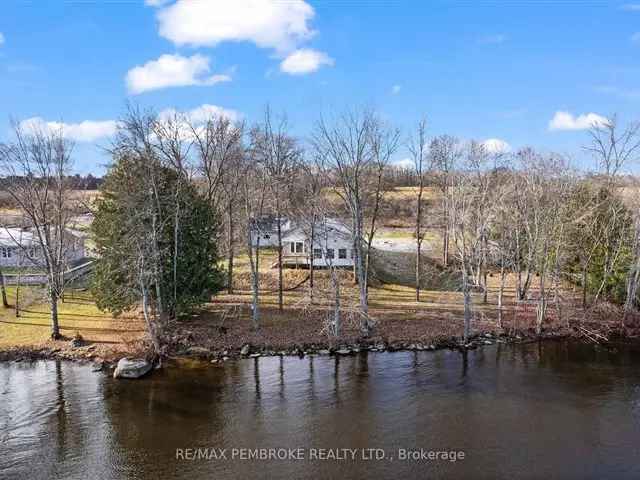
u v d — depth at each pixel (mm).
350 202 37281
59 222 37219
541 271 40781
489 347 35219
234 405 25500
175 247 33594
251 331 36250
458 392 27297
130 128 49219
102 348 32188
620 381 28953
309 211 47281
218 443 21656
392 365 31516
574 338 37188
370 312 41594
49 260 33594
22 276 46906
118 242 33719
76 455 20578
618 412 24812
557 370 30781
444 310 42656
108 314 39219
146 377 29078
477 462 20125
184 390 27328
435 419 24000
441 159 61844
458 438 22125
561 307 41594
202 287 36688
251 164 44094
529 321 39531
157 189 33656
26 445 21359
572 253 42500
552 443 21703
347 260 55938
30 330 35219
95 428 22875
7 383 27781
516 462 20156
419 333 36594
